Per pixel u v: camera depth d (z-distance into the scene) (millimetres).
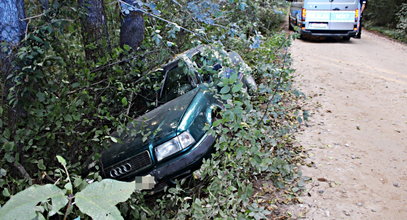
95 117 4207
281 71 4832
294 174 4363
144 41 5367
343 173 4363
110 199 683
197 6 4672
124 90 4465
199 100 4543
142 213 3416
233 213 3312
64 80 4305
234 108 3377
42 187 729
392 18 23000
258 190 4141
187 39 5562
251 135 3693
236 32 4500
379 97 7578
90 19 5305
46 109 3590
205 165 3543
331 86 8625
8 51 3328
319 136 5582
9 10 3371
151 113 4691
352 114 6551
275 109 5758
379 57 12539
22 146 3396
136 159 3916
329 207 3686
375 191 3934
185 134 3957
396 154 4805
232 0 4434
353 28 15820
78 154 4137
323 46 15188
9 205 674
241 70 4180
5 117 3559
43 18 3891
